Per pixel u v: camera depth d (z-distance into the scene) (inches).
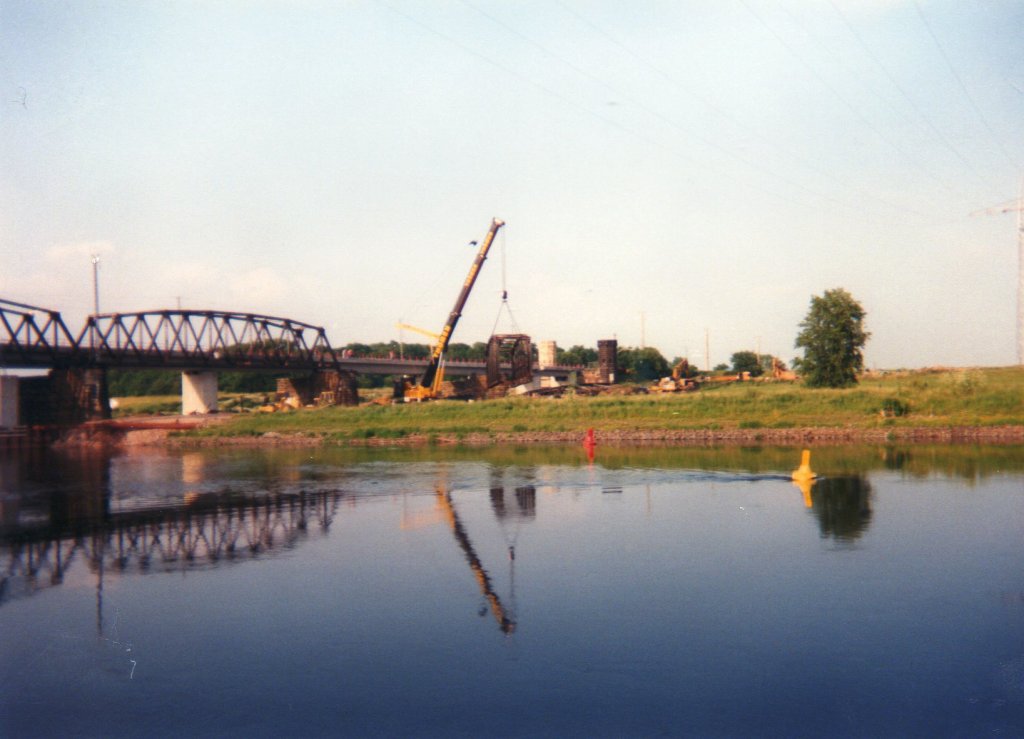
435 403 4062.5
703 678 761.0
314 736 664.4
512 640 863.7
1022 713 686.5
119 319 4205.2
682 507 1577.3
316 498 1839.3
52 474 2460.6
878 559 1151.0
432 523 1496.1
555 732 664.4
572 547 1268.5
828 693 727.7
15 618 980.6
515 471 2241.6
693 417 3309.5
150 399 6835.6
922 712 690.8
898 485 1768.0
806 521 1413.6
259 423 3924.7
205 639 892.6
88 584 1126.4
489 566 1166.3
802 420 3073.3
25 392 4200.3
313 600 1022.4
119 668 816.3
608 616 932.0
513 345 4877.0
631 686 746.2
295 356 5447.8
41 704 736.3
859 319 4119.1
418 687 752.3
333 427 3747.5
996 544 1222.9
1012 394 3053.6
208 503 1809.8
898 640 845.8
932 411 3041.3
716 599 984.9
